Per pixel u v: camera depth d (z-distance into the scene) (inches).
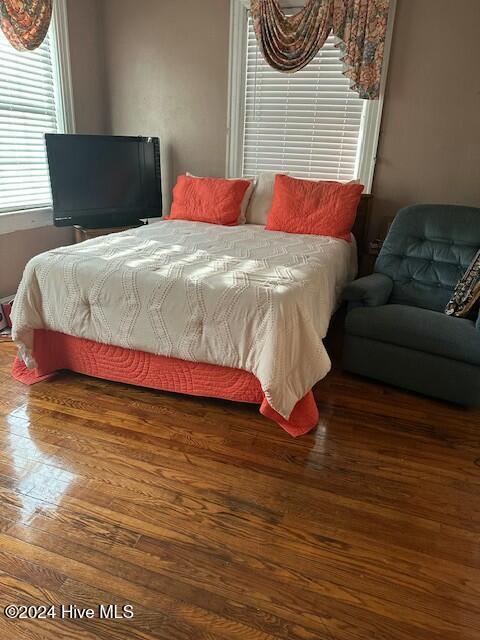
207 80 150.9
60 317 90.8
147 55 155.7
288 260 96.2
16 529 60.1
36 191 142.8
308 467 74.5
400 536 61.7
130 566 55.5
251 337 77.9
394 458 77.7
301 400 83.1
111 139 144.7
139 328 85.4
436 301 108.4
